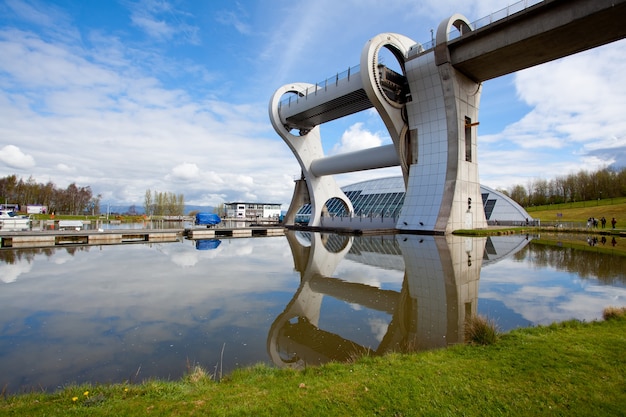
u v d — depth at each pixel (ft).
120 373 18.63
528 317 26.84
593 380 14.42
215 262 58.59
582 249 65.82
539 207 260.01
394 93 119.24
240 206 363.97
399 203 170.19
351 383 14.71
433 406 12.82
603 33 84.48
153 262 58.29
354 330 25.41
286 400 13.34
